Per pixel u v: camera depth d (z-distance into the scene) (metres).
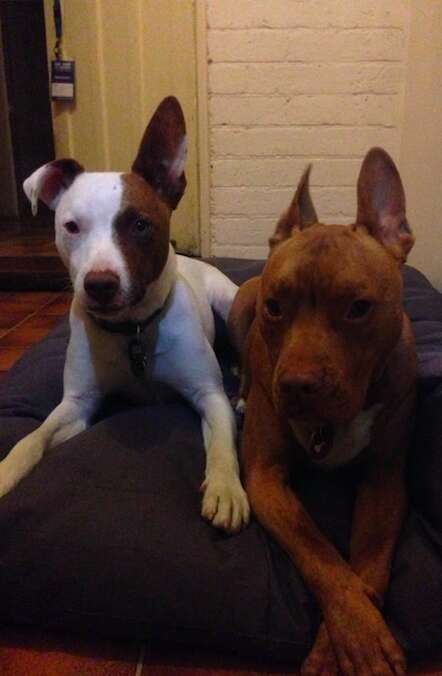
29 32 2.80
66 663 0.53
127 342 0.75
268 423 0.63
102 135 1.71
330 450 0.60
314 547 0.54
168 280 0.75
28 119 2.87
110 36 1.63
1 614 0.57
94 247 0.65
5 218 2.77
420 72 1.33
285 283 0.53
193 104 1.65
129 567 0.55
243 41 1.59
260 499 0.59
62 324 1.08
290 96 1.62
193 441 0.72
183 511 0.60
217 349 1.05
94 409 0.81
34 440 0.70
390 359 0.59
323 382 0.50
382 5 1.53
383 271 0.54
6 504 0.59
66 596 0.55
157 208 0.71
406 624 0.52
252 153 1.67
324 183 1.68
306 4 1.55
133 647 0.55
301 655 0.52
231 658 0.54
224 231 1.74
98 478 0.63
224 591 0.53
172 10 1.58
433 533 0.58
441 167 1.10
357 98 1.60
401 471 0.62
